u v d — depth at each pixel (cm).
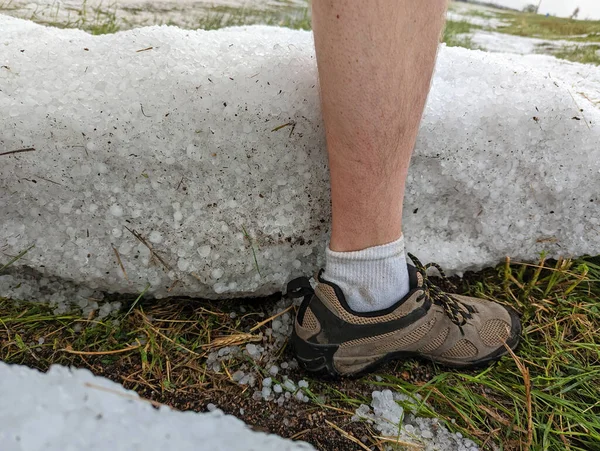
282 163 93
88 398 82
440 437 85
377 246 83
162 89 86
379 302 87
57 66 88
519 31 342
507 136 101
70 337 93
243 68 90
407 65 68
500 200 108
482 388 95
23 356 88
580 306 109
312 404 88
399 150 75
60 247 94
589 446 86
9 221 93
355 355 90
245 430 82
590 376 95
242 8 279
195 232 94
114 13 200
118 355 92
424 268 98
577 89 149
